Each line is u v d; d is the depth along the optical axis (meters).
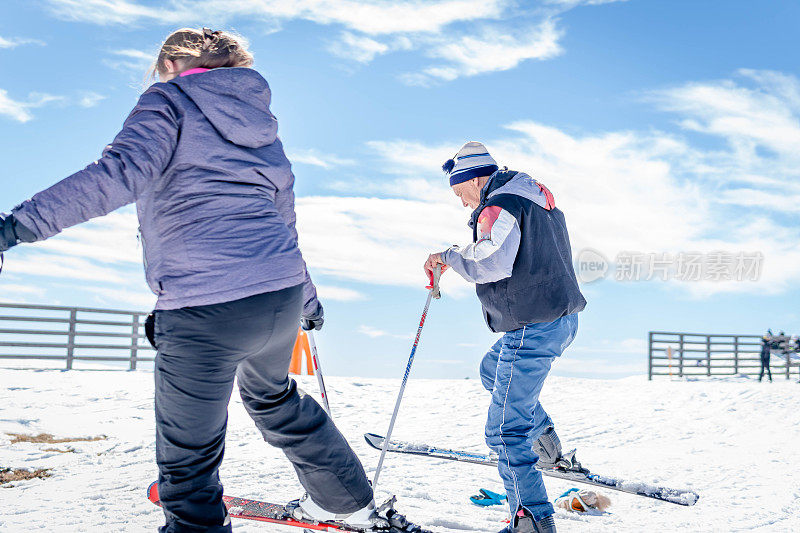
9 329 11.05
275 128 1.81
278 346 1.85
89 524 2.85
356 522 2.17
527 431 2.66
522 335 2.65
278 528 2.63
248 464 4.59
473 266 2.65
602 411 8.97
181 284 1.62
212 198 1.65
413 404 9.00
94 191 1.47
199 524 1.73
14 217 1.42
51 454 5.19
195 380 1.67
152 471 4.45
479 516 3.23
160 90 1.64
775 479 4.88
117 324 12.20
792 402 9.66
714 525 3.38
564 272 2.67
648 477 4.90
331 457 2.07
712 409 9.21
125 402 8.06
